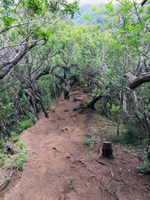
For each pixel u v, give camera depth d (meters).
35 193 4.25
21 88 10.67
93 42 11.88
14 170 5.31
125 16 6.99
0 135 8.16
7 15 3.65
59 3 4.23
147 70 5.55
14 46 4.57
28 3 4.00
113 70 7.25
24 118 12.71
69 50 14.76
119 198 3.49
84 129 9.16
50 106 16.39
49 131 9.77
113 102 12.49
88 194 3.83
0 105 8.19
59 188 4.28
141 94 5.92
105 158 5.27
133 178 4.09
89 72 13.73
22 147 7.23
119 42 6.01
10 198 4.16
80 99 17.36
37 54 10.70
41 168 5.44
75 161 5.50
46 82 16.06
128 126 7.82
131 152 5.46
